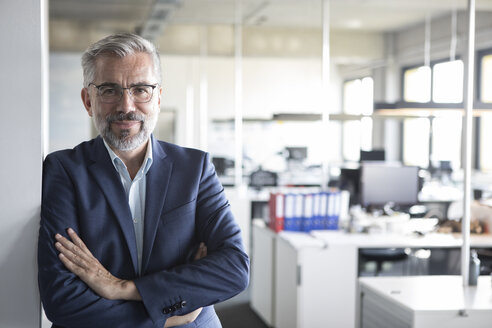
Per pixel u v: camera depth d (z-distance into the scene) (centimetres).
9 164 169
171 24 940
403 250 421
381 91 1060
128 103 161
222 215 177
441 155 933
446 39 900
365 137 1134
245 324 479
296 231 453
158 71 168
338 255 397
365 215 507
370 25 987
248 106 1266
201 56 955
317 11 872
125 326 158
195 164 179
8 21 168
